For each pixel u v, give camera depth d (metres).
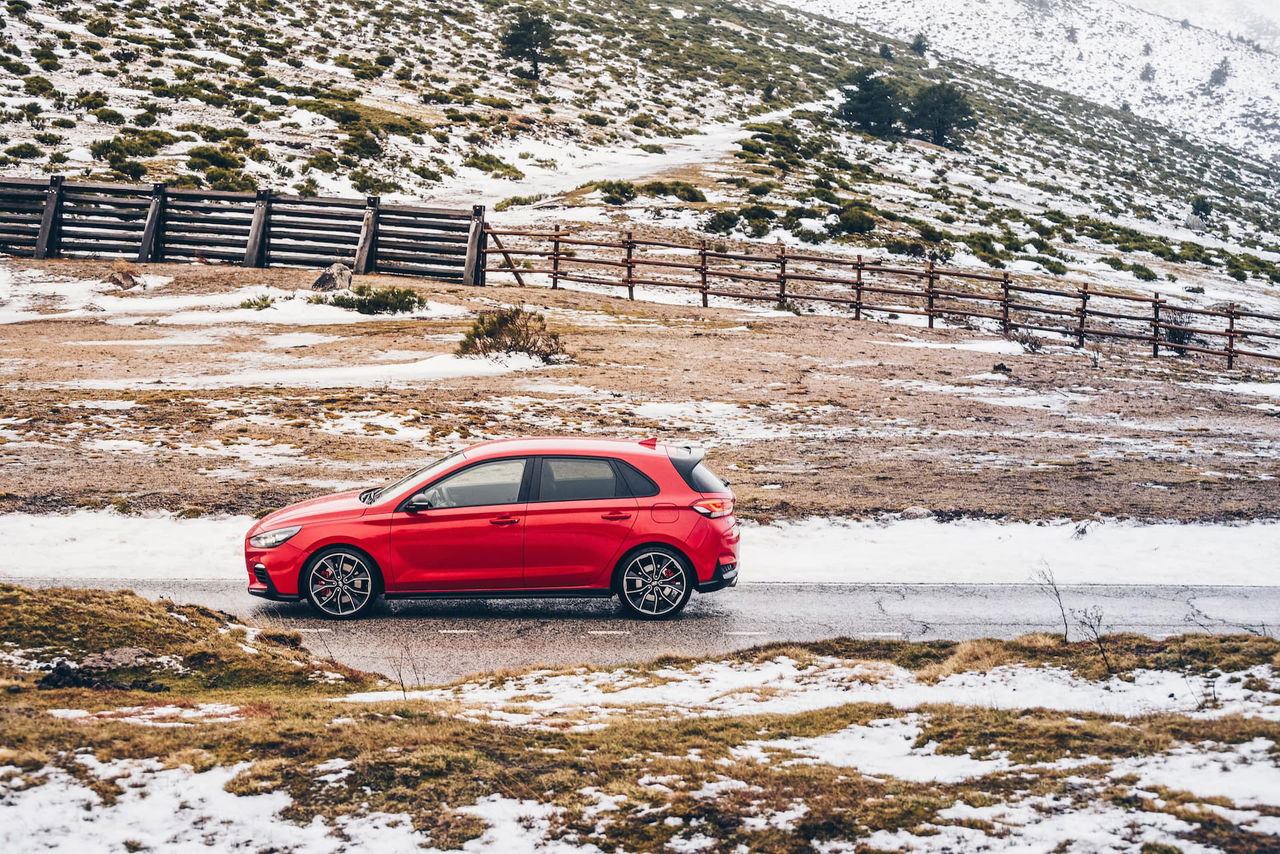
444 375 20.52
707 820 4.55
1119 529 11.88
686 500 8.97
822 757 5.34
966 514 12.36
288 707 5.97
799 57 149.00
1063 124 154.00
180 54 66.75
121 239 32.81
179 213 33.28
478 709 6.22
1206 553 11.03
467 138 63.78
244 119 55.66
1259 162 186.62
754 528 11.85
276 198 33.31
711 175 62.59
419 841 4.36
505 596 8.93
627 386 20.16
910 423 18.23
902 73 161.25
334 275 29.83
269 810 4.57
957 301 38.94
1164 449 16.84
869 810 4.61
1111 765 4.98
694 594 9.74
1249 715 5.56
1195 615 8.90
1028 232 62.72
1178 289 51.12
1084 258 56.19
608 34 125.88
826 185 63.34
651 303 32.75
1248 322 43.12
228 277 30.91
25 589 7.45
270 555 8.84
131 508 11.66
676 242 43.03
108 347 21.98
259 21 85.06
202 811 4.52
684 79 111.62
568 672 7.38
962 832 4.36
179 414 16.30
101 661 6.70
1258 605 9.23
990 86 175.25
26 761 4.76
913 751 5.40
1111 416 19.92
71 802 4.48
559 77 96.69
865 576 10.30
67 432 14.87
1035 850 4.18
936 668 7.10
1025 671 6.91
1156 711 5.90
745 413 18.38
